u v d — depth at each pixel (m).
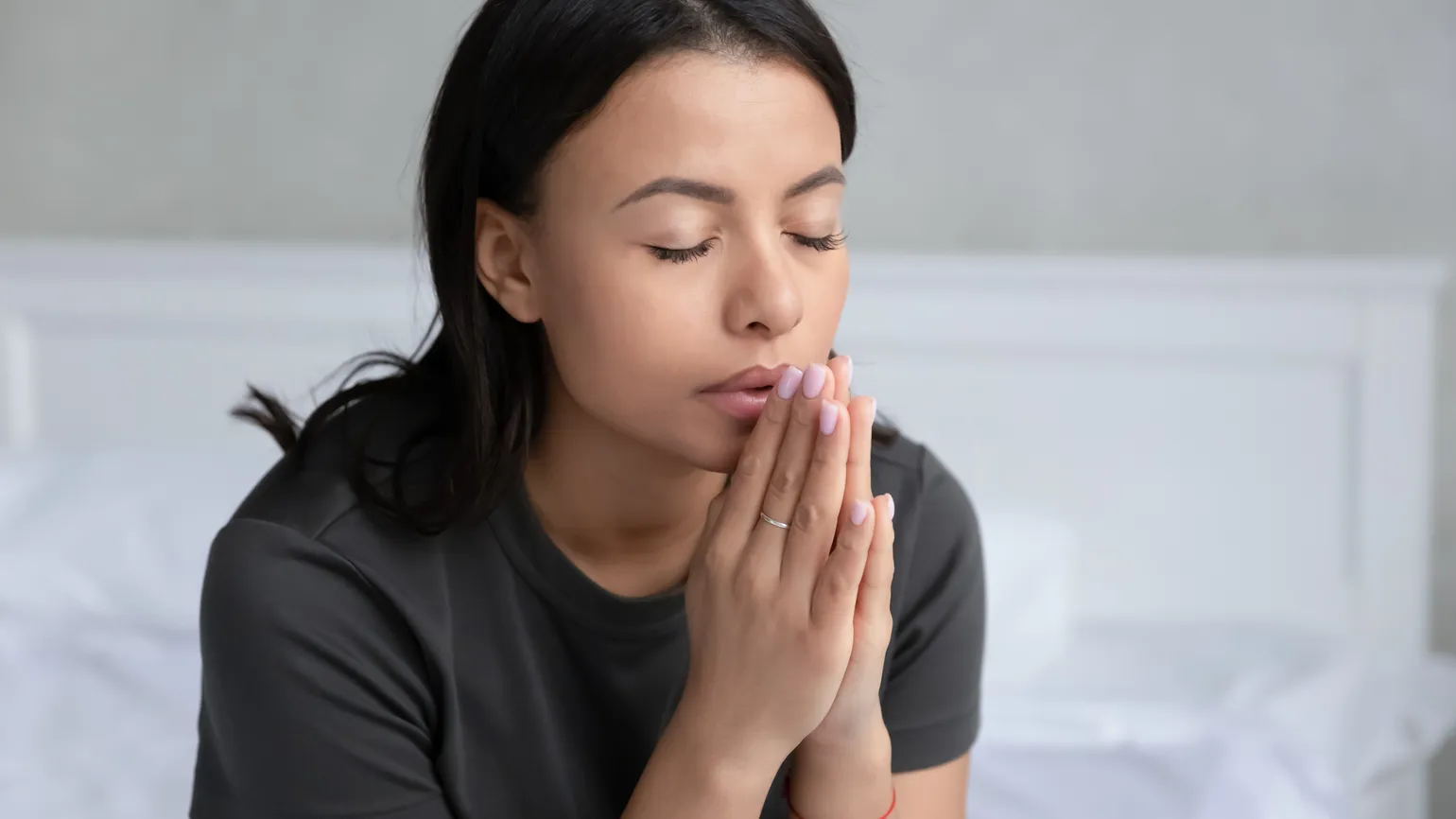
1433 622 2.33
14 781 1.46
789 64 0.78
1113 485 2.17
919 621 1.05
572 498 0.93
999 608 1.81
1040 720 1.66
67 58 2.45
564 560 0.91
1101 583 2.18
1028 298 2.15
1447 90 2.19
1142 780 1.54
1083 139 2.27
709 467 0.84
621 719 0.96
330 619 0.87
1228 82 2.23
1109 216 2.28
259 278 2.29
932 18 2.27
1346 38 2.20
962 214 2.30
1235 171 2.25
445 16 2.38
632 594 0.96
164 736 1.56
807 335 0.81
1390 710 1.73
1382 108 2.21
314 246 2.43
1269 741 1.58
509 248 0.85
